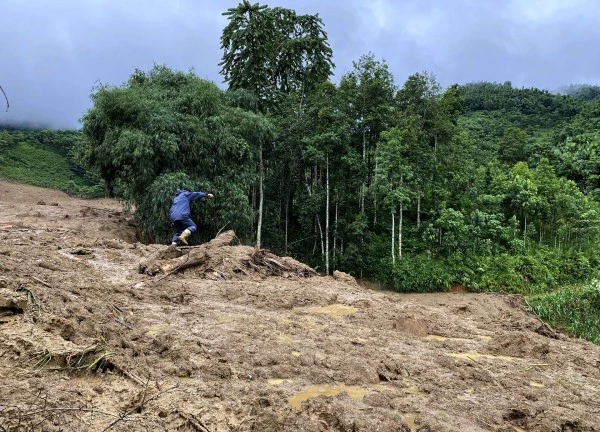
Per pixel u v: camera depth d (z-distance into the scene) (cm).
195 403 430
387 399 486
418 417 450
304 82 2753
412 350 677
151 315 700
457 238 2658
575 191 3394
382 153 2492
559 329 1797
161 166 1970
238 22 2481
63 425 357
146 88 2181
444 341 751
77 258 1028
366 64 2675
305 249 2645
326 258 2458
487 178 3275
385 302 965
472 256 2659
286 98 2617
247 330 680
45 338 484
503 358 698
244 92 2389
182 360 535
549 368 662
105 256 1084
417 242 2680
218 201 1984
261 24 2488
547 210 3105
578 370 665
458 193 2945
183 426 396
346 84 2630
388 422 428
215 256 1111
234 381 504
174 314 726
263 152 2545
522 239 2989
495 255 2739
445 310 1003
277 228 2650
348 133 2492
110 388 434
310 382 527
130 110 1984
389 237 2719
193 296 869
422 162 2633
